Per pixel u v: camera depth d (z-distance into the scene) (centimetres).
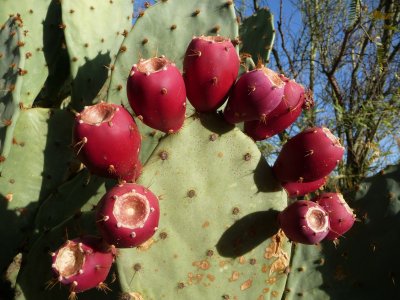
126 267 24
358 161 84
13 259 38
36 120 40
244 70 37
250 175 27
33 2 46
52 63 48
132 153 22
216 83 24
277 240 28
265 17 49
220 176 27
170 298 26
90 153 21
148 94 22
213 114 27
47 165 40
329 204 27
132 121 22
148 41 35
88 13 47
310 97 29
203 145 26
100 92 44
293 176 26
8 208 39
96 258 21
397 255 32
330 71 94
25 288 33
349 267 33
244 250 27
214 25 35
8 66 35
